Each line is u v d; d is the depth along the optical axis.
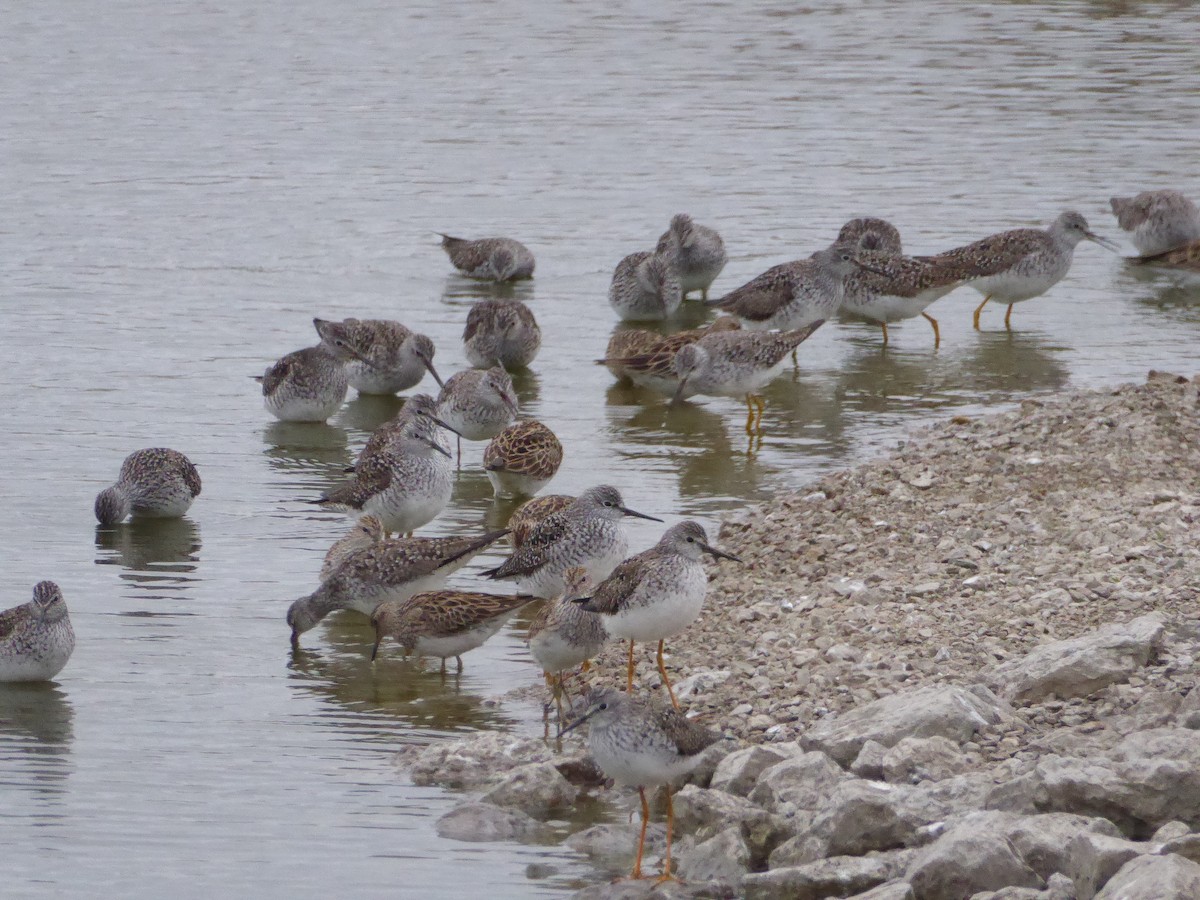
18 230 29.17
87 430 20.30
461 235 29.38
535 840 11.23
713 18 49.03
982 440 18.61
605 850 11.07
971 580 14.48
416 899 10.35
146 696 13.55
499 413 20.00
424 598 14.14
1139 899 8.80
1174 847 9.55
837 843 10.48
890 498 16.97
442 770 12.19
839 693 12.66
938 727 11.51
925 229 28.67
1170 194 28.17
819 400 21.70
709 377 20.34
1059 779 10.38
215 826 11.29
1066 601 13.84
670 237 26.11
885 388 22.14
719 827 10.98
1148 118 36.56
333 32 47.41
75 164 33.53
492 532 16.02
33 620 13.52
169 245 28.59
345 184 32.47
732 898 10.34
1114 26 46.53
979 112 37.34
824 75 41.31
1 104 38.41
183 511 17.88
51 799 11.65
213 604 15.56
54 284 26.30
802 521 16.66
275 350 23.55
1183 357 23.16
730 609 14.72
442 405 20.28
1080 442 18.20
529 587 15.05
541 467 18.16
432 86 40.69
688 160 33.88
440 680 14.10
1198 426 18.55
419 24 48.59
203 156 34.31
